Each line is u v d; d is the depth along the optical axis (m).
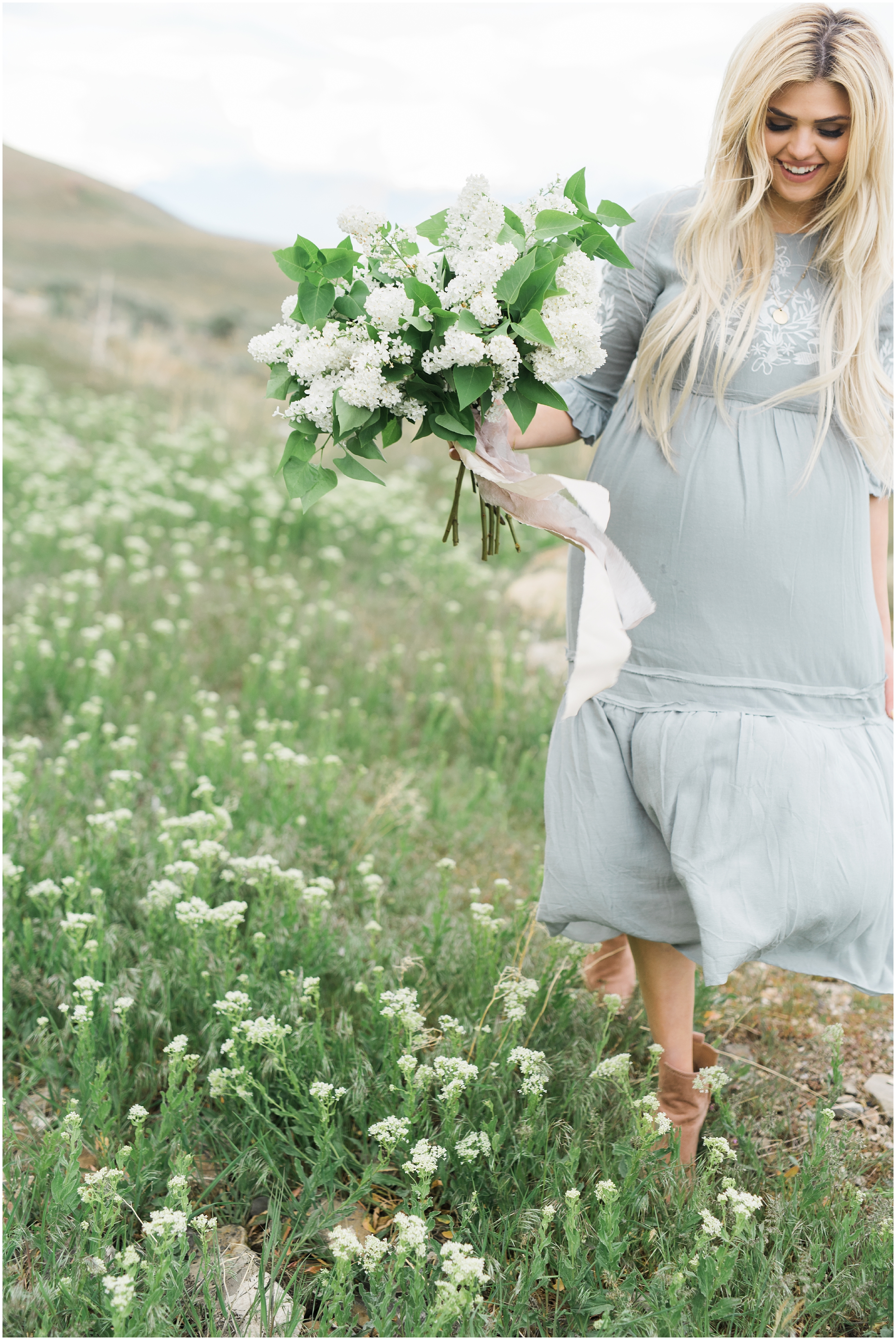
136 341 17.41
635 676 2.15
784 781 2.01
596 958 2.76
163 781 3.88
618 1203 1.85
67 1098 2.38
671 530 2.08
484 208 1.78
